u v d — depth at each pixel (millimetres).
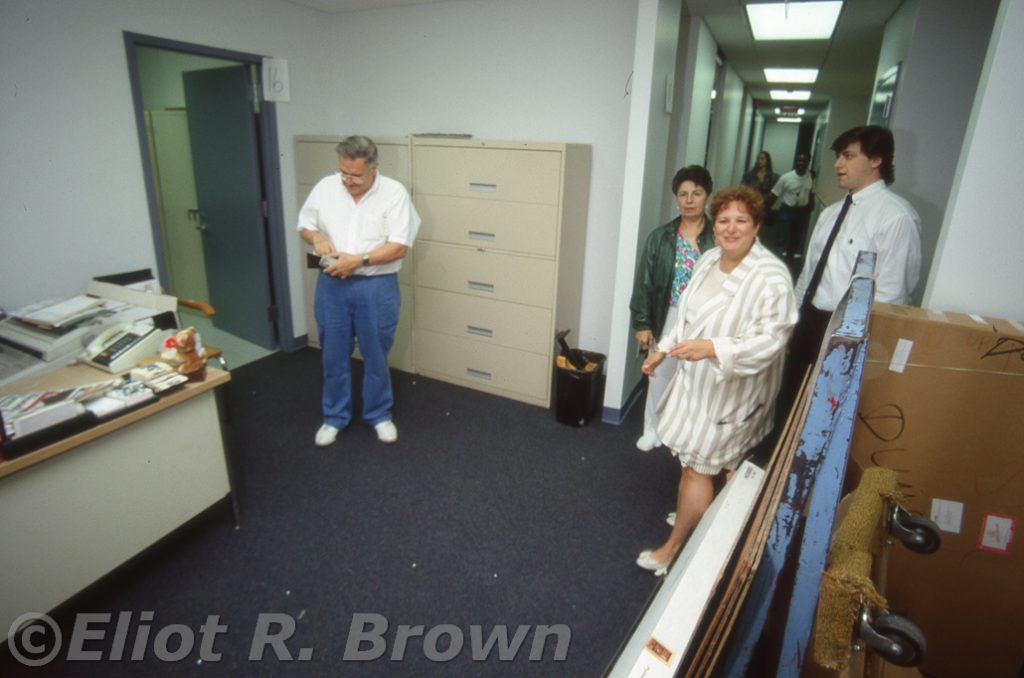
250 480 2342
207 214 3770
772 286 1488
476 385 3225
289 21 3283
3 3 2090
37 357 1865
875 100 3621
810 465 700
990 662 1418
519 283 2900
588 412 2836
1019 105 1316
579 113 2965
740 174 8203
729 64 5551
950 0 2543
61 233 2383
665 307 2336
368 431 2760
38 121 2246
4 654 1537
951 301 1475
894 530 992
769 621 986
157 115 3846
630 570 1908
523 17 2971
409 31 3301
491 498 2268
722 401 1586
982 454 1310
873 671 1013
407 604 1751
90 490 1561
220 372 1895
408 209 2426
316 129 3586
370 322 2473
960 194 1411
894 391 1359
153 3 2592
